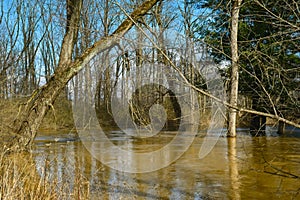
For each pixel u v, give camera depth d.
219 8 8.48
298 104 6.68
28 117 13.41
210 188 7.52
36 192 5.47
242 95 12.36
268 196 6.84
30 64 32.56
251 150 13.14
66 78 13.95
